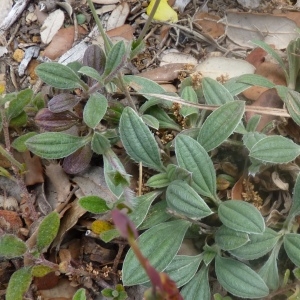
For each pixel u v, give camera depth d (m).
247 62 0.15
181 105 0.14
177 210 0.11
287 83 0.15
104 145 0.13
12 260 0.13
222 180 0.13
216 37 0.17
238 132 0.13
